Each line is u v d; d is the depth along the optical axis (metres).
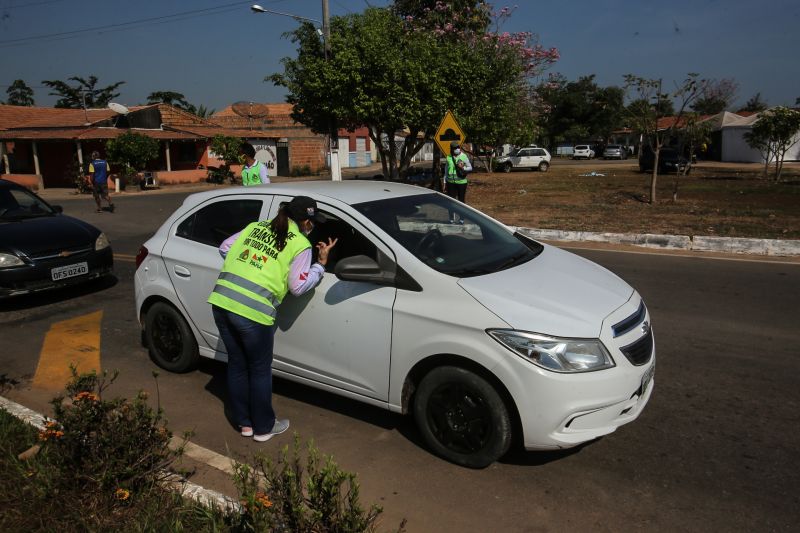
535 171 36.75
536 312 3.34
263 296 3.67
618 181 25.88
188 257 4.68
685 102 15.55
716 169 32.97
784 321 6.10
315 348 4.01
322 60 16.66
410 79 15.80
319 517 2.27
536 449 3.31
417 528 3.02
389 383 3.72
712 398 4.40
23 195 8.10
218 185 31.05
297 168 37.75
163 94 50.94
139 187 26.84
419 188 4.81
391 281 3.68
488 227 4.56
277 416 4.30
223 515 2.87
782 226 11.88
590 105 67.25
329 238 4.05
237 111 37.94
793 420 4.05
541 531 2.99
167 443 3.19
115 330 6.35
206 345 4.75
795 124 23.14
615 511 3.13
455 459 3.58
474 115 17.27
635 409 3.47
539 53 23.61
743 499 3.20
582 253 9.95
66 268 7.20
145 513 2.88
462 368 3.44
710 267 8.62
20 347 5.84
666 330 5.91
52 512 2.88
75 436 3.02
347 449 3.82
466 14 20.97
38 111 35.62
